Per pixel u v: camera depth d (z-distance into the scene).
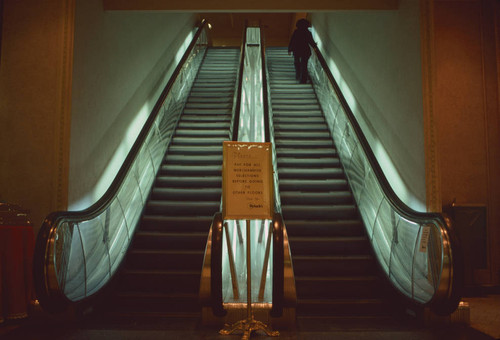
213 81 9.96
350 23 7.30
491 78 5.55
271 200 3.47
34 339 3.27
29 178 4.18
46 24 4.29
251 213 3.42
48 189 4.16
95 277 4.02
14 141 4.21
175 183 6.19
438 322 3.78
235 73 10.55
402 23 4.79
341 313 4.21
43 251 3.23
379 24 5.60
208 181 6.16
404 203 4.44
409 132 4.58
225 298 3.94
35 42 4.29
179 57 9.69
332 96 7.32
